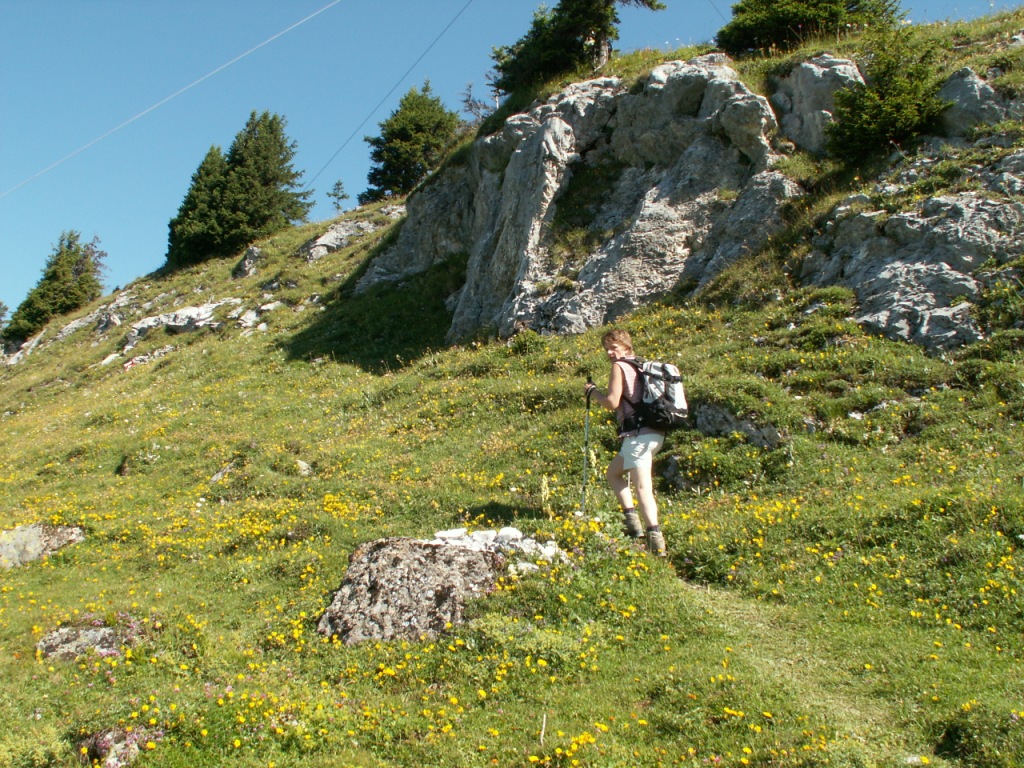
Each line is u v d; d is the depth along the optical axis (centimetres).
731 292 1485
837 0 1992
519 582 723
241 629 786
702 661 606
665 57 2125
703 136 1769
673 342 1425
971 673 552
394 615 721
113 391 2353
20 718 612
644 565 753
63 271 4353
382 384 1738
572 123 1986
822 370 1148
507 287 1917
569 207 1895
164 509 1316
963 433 959
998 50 1661
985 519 737
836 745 472
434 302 2227
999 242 1220
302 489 1263
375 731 568
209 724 564
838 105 1587
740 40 2073
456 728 565
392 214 3275
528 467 1137
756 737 496
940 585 678
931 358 1120
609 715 549
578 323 1631
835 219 1438
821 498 882
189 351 2509
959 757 465
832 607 685
